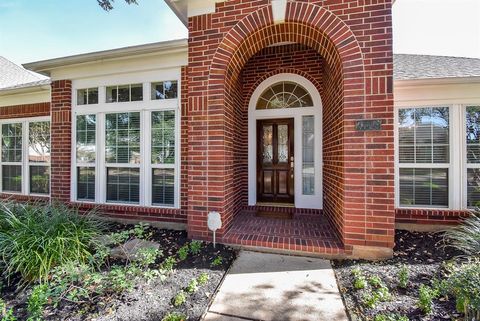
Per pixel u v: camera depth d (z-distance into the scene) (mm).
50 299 2605
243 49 4164
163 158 5102
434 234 4312
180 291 2746
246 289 2834
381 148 3434
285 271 3262
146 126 5141
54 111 5641
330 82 4633
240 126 5734
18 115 6664
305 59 5660
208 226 3920
